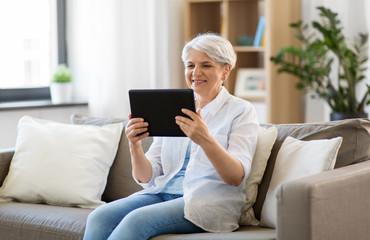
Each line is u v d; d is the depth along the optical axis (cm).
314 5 480
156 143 249
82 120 310
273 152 243
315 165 221
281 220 192
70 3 467
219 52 227
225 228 220
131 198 237
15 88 440
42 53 459
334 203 196
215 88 231
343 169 215
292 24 450
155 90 214
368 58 436
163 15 486
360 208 208
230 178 214
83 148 283
